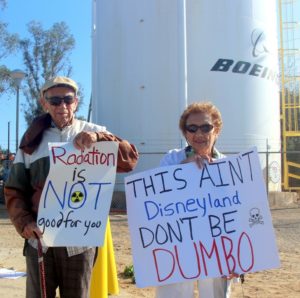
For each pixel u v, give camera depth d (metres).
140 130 19.30
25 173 3.66
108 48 20.44
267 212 3.58
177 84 18.86
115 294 6.46
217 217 3.58
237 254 3.54
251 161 3.63
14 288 6.67
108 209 3.49
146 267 3.53
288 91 26.98
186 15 19.36
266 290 6.90
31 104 44.84
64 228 3.44
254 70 19.77
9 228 13.76
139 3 19.58
